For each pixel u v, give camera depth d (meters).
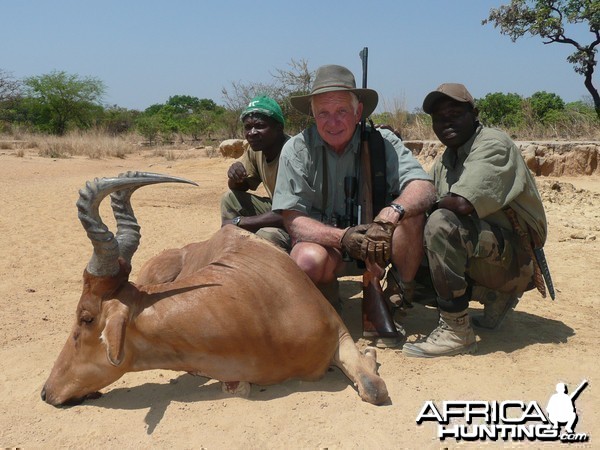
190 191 7.04
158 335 1.75
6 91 24.06
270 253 1.92
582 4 14.06
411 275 2.26
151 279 2.23
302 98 2.37
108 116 23.88
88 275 1.77
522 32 14.70
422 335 2.39
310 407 1.76
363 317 2.28
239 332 1.75
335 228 2.13
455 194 2.10
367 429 1.65
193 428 1.68
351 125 2.22
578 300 2.87
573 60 14.30
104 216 5.30
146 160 13.80
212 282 1.80
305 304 1.84
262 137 2.65
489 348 2.23
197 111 30.72
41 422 1.75
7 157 12.09
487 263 2.21
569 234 4.37
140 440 1.64
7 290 3.11
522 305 2.79
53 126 22.09
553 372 2.00
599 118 11.06
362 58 2.41
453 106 2.20
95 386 1.83
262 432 1.65
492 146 2.14
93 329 1.77
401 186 2.25
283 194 2.25
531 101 15.43
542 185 6.52
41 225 4.92
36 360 2.18
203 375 1.84
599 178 7.72
